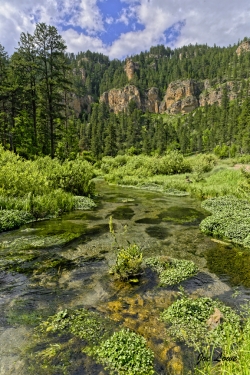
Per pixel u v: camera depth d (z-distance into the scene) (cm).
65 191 1622
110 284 554
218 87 15725
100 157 7181
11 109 3312
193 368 326
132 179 2939
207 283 562
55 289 527
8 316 433
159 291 527
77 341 372
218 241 851
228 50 18725
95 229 969
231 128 8994
